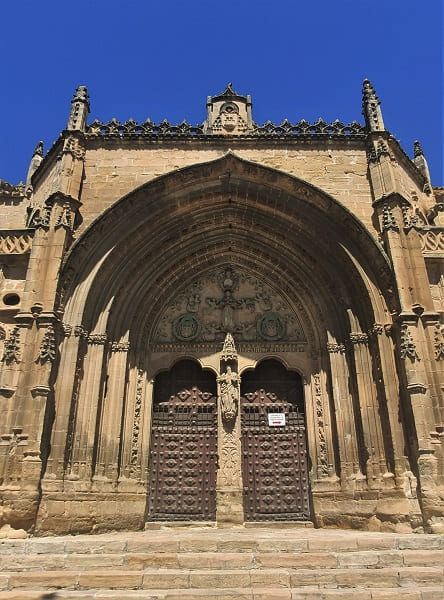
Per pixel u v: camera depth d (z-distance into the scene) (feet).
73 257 55.36
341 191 62.34
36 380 48.60
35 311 51.13
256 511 57.06
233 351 62.75
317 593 26.55
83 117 64.95
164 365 63.00
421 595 26.53
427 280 53.98
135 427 58.03
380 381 53.31
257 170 62.69
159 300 65.57
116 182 62.39
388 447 50.75
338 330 60.70
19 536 42.70
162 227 63.93
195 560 30.86
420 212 66.13
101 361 55.11
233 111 69.67
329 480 55.72
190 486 58.13
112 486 52.34
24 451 45.91
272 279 67.62
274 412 62.23
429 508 43.75
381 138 63.46
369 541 34.22
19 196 75.61
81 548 33.35
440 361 50.21
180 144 65.10
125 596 26.27
